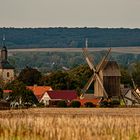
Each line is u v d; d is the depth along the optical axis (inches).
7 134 3683.6
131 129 4350.4
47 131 4008.4
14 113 7337.6
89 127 4566.9
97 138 3631.9
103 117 6013.8
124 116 6599.4
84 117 6053.2
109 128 4527.6
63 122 5009.8
